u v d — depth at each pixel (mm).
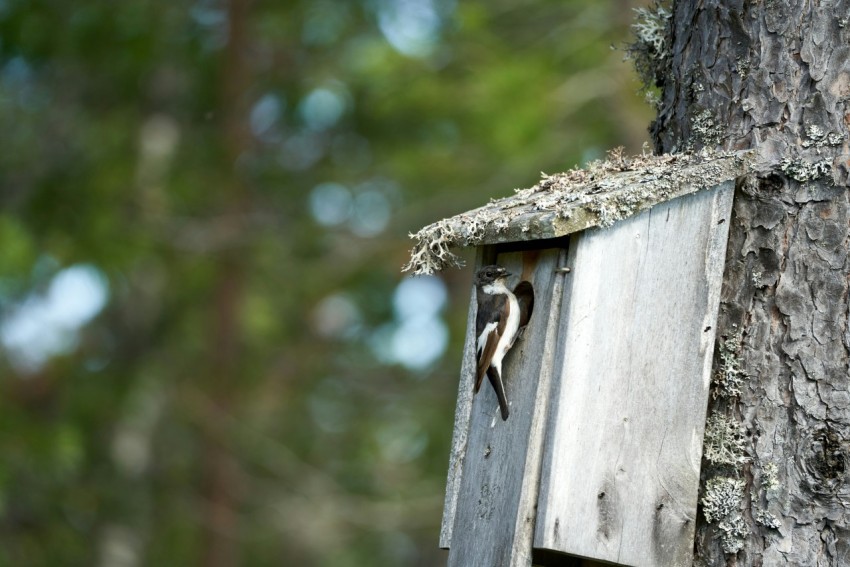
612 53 15273
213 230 18188
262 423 20391
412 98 16797
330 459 20219
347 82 18672
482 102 15961
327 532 20891
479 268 6496
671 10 6793
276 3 18594
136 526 18203
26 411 17328
